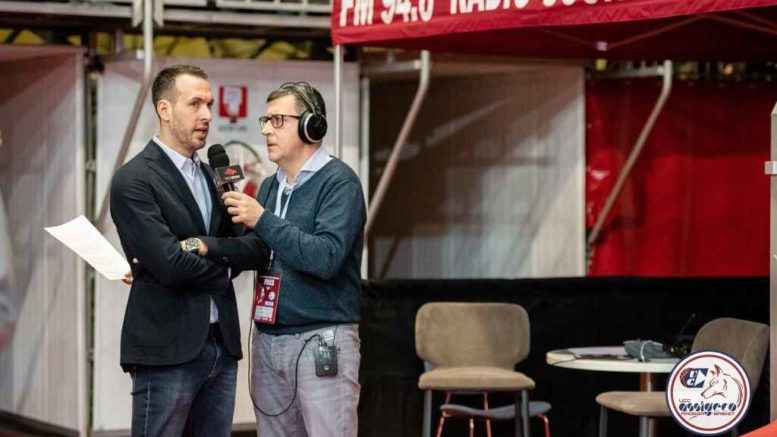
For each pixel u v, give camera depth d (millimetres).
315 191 4695
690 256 8797
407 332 7160
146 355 4430
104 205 7605
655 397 6090
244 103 7965
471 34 7043
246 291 7965
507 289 7297
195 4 7469
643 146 8711
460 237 9164
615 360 6141
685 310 7434
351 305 4746
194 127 4496
